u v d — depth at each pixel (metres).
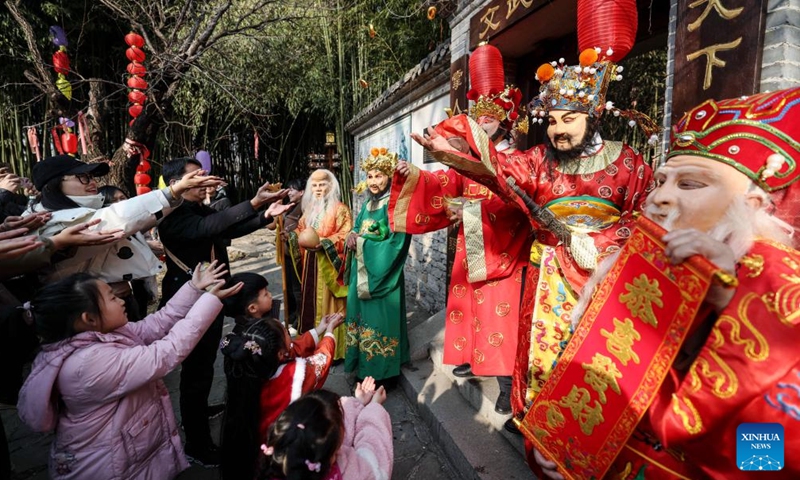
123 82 7.17
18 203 3.12
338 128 8.24
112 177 5.66
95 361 1.42
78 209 1.81
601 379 0.93
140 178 5.16
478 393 2.39
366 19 6.68
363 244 2.78
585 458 0.96
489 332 2.04
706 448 0.81
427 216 2.09
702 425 0.76
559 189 1.56
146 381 1.50
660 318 0.82
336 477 1.33
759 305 0.73
